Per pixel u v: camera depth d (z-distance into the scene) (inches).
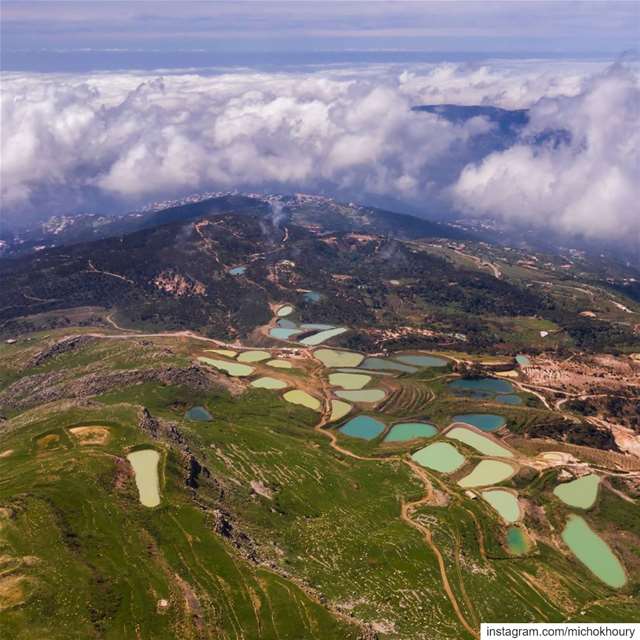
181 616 5802.2
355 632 6107.3
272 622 6018.7
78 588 5826.8
